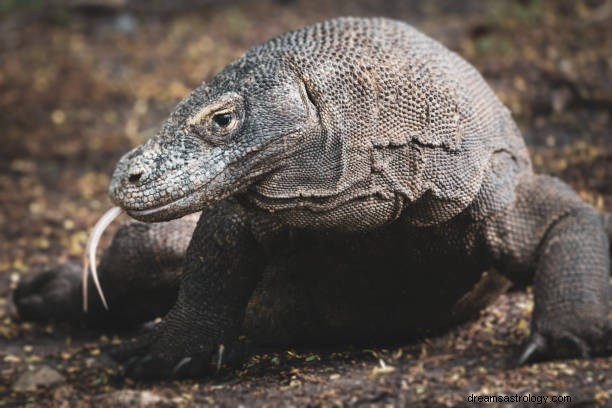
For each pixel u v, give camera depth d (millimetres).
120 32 28672
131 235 10469
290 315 9891
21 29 29578
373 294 9555
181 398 8594
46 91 23875
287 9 30172
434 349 9805
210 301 9234
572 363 8586
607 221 10953
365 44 8391
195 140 7887
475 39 22609
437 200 8539
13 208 16656
